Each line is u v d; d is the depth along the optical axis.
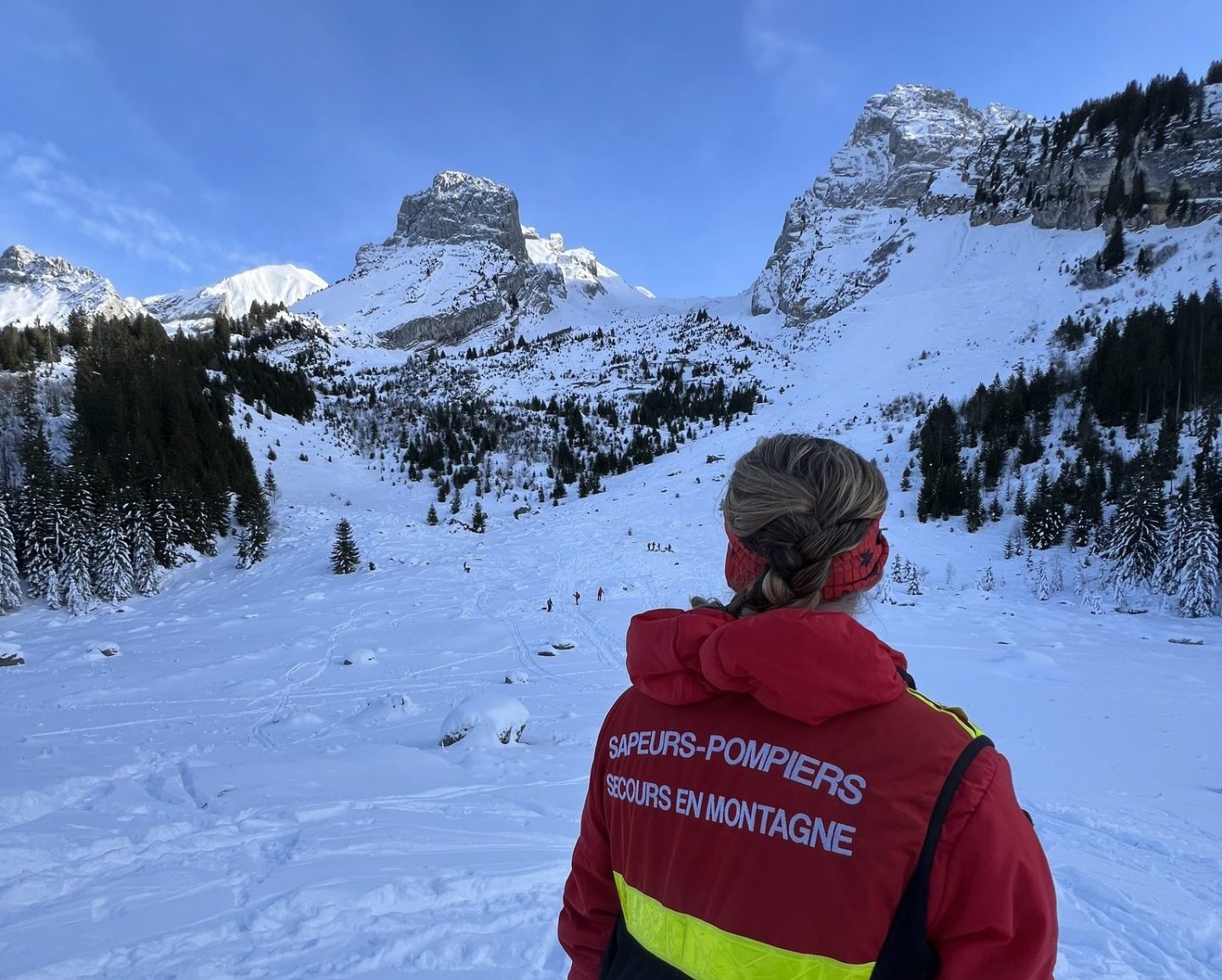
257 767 8.52
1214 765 11.09
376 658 23.48
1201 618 29.20
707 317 184.25
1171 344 68.56
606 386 134.12
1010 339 107.31
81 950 4.05
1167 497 35.12
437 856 5.55
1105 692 17.27
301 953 4.07
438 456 85.00
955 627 26.80
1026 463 60.12
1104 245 121.25
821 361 120.12
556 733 12.92
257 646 26.16
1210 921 5.29
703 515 59.06
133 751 10.79
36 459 43.62
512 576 42.06
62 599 39.31
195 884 4.96
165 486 48.03
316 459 80.12
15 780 7.62
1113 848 7.16
